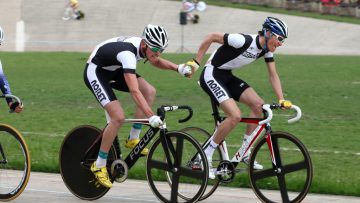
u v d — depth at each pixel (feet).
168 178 40.16
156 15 270.67
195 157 38.37
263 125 39.27
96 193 41.01
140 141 39.78
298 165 37.93
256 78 127.34
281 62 168.14
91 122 76.79
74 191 41.81
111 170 40.29
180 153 38.55
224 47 41.01
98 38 249.14
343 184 44.62
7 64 156.56
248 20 265.13
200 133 42.65
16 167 49.01
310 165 37.50
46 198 41.93
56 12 274.98
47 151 57.52
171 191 38.93
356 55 200.85
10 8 277.85
